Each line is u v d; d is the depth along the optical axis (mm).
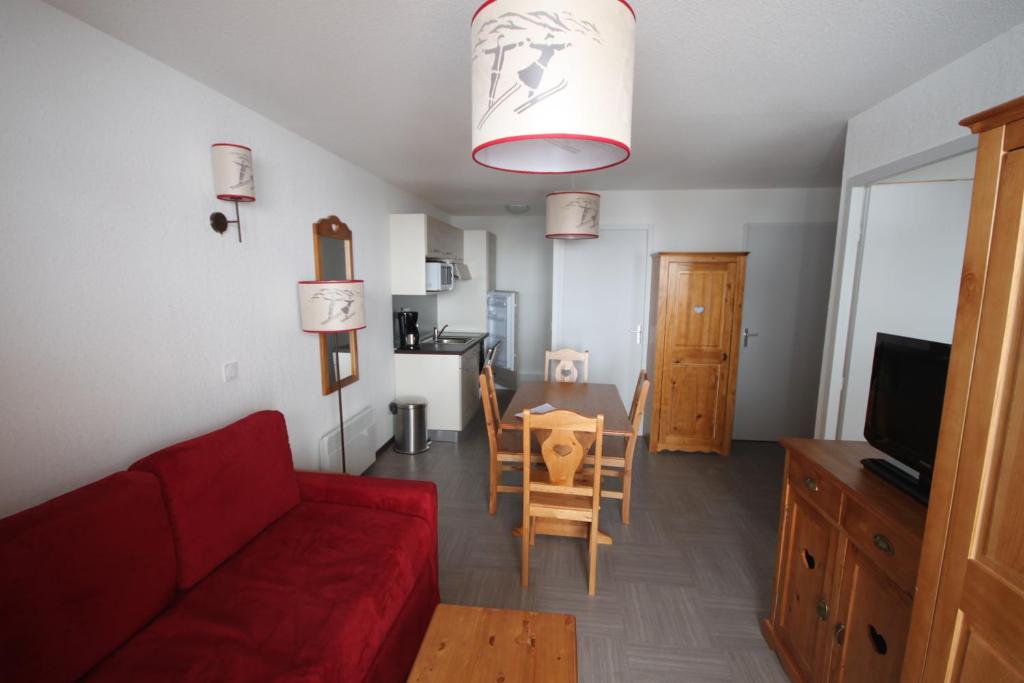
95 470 1552
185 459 1549
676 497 3207
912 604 1089
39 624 1067
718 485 3406
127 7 1398
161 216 1777
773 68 1826
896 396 1405
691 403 3965
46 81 1377
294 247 2658
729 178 3777
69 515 1188
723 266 3775
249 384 2299
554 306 4590
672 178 3795
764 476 3576
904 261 2406
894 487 1346
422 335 5113
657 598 2170
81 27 1471
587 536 2625
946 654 942
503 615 1475
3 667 1002
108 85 1562
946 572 944
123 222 1626
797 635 1684
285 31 1557
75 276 1472
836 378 2574
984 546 870
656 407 3990
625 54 942
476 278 5676
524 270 6512
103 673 1152
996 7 1400
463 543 2613
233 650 1233
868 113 2275
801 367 4285
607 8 905
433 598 2033
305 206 2764
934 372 1259
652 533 2732
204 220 1989
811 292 4199
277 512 1893
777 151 2994
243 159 2012
